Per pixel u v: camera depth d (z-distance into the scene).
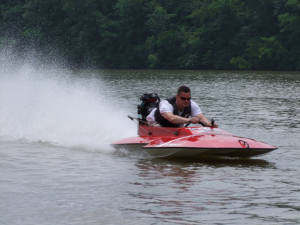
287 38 127.50
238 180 10.45
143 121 14.85
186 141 12.66
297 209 8.26
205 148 12.08
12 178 10.54
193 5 145.12
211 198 8.94
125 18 146.75
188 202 8.67
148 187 9.76
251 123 21.52
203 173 11.19
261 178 10.66
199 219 7.70
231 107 29.58
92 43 148.12
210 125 13.59
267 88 51.56
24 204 8.51
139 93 41.44
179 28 143.00
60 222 7.55
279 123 21.58
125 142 14.01
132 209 8.23
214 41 135.25
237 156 13.09
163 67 140.75
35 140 16.17
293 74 98.12
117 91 43.72
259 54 121.12
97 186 9.84
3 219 7.68
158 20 140.75
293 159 13.10
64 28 152.00
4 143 15.59
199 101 34.28
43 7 152.88
